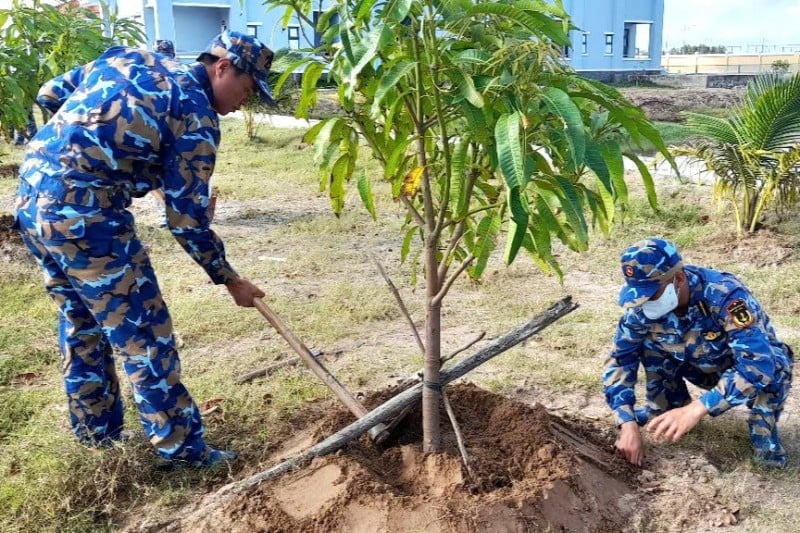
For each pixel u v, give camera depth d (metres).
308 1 2.91
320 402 4.17
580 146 2.23
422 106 2.69
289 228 8.39
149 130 2.93
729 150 7.22
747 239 7.22
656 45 36.66
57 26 6.72
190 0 24.31
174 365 3.28
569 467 3.13
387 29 2.33
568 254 7.15
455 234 3.01
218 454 3.50
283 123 17.81
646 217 8.01
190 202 3.03
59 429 3.79
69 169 2.95
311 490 3.06
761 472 3.45
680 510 3.15
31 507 3.11
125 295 3.11
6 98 6.60
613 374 3.57
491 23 2.61
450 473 3.08
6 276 6.38
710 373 3.54
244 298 3.40
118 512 3.19
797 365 4.60
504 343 3.24
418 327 5.47
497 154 2.30
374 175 11.01
